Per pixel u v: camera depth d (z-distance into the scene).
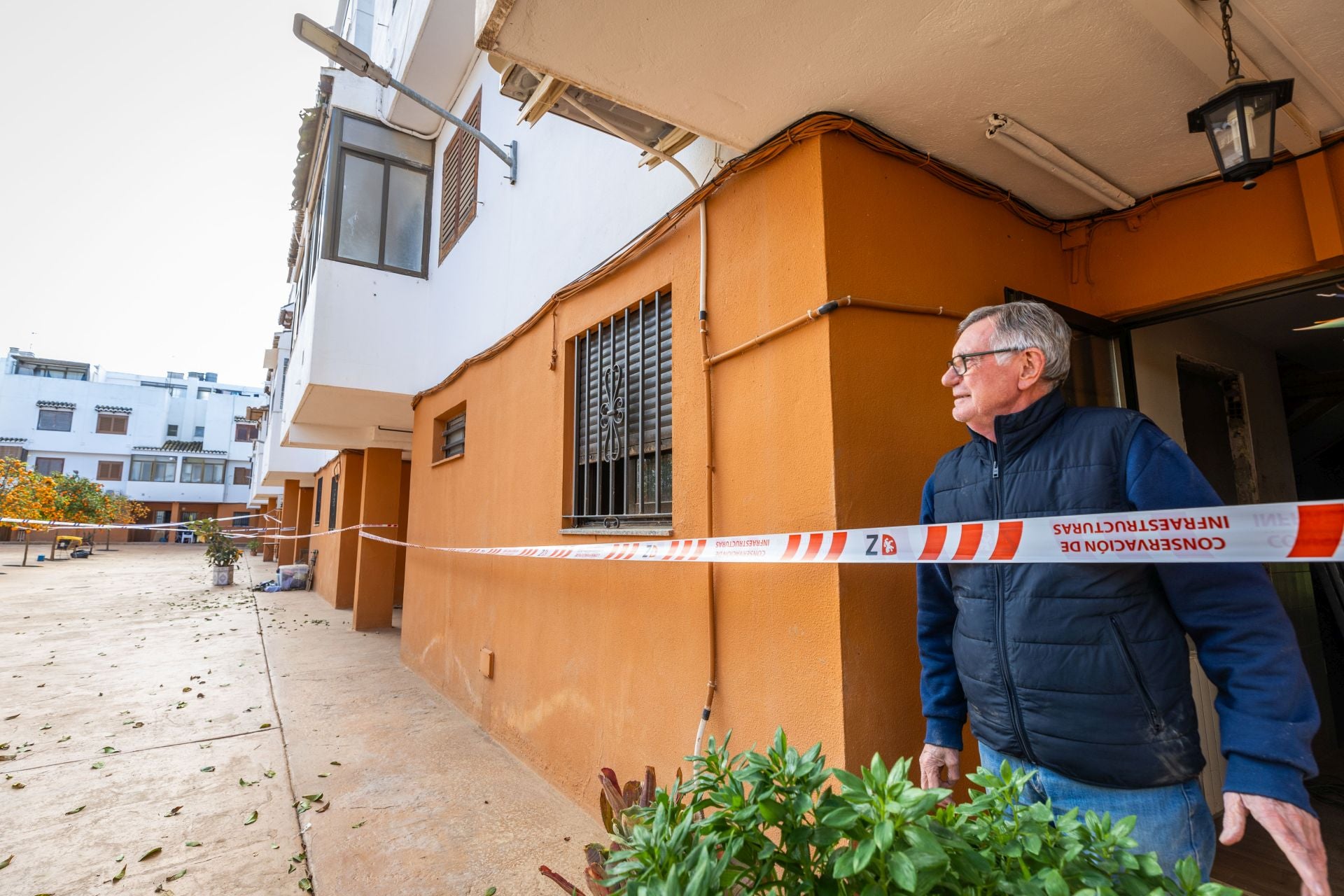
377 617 8.80
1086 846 0.96
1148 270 2.59
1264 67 1.83
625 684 2.94
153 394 38.84
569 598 3.47
